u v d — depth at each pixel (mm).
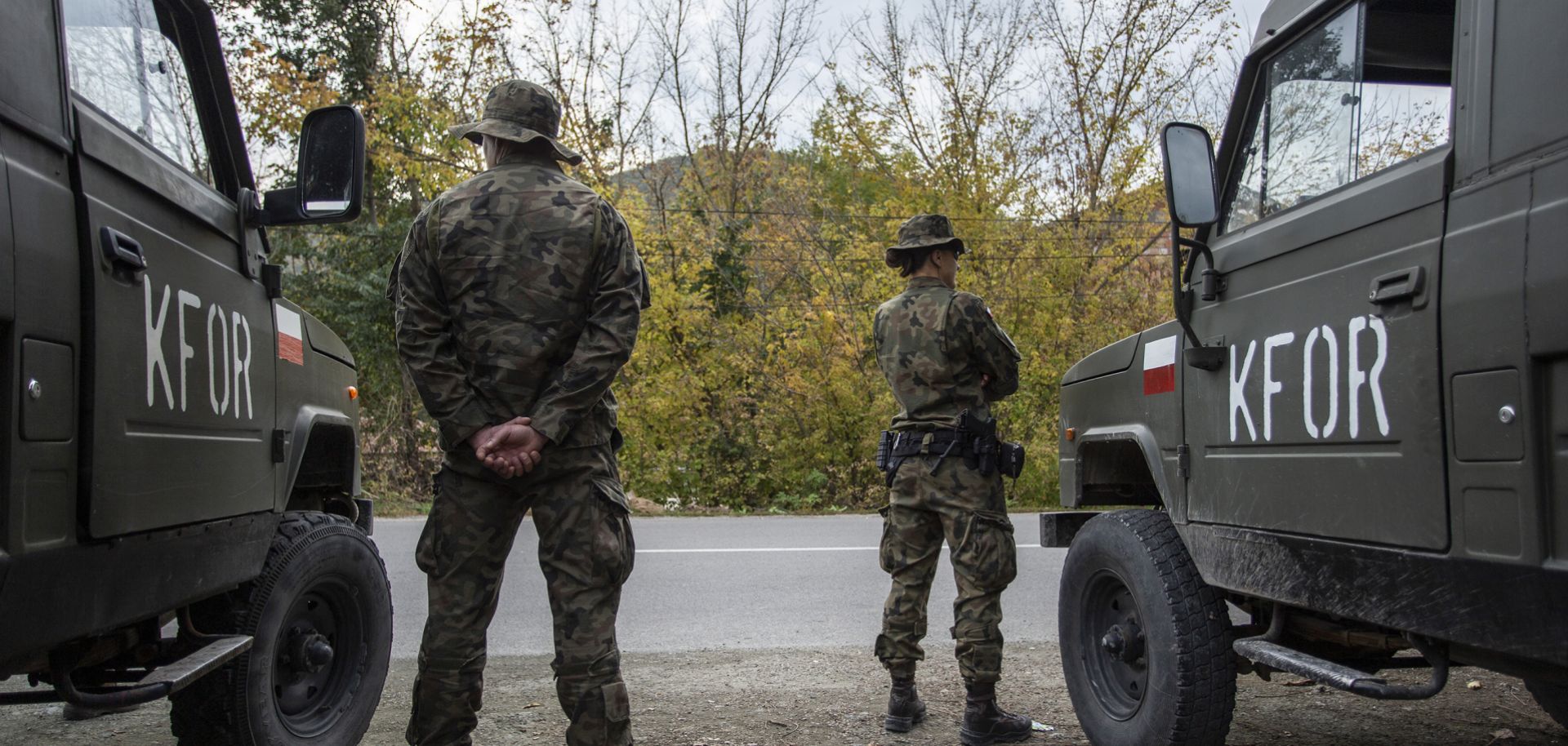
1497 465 2207
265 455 3271
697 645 5914
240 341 3105
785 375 16875
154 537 2566
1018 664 5348
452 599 2781
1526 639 2152
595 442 2797
